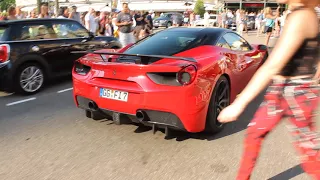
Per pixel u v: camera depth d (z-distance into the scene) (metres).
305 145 2.15
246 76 4.83
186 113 3.39
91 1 38.12
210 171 3.17
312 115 2.13
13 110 5.30
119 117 3.76
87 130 4.29
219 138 3.96
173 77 3.41
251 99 2.08
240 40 5.23
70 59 7.21
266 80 2.02
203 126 3.62
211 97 3.70
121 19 10.03
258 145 2.35
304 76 2.07
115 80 3.73
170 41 4.40
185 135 4.05
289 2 2.03
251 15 29.69
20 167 3.28
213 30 4.77
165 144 3.80
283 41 1.97
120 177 3.07
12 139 4.01
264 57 5.74
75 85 4.13
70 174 3.13
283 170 3.16
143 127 4.34
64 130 4.30
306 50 2.00
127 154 3.55
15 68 6.10
